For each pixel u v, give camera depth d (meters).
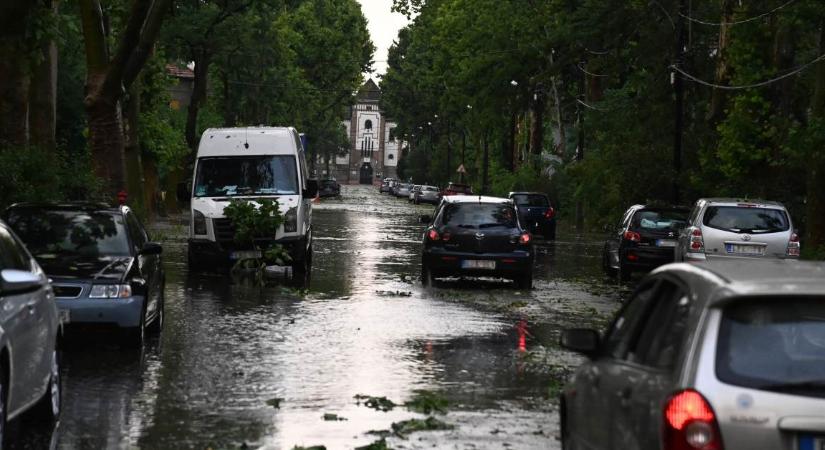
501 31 140.12
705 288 11.92
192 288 49.25
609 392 13.46
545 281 57.28
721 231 50.84
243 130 60.09
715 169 82.44
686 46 100.56
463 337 34.91
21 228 32.53
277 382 26.41
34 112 62.81
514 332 36.38
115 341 32.88
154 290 33.88
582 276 61.47
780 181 75.12
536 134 156.88
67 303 29.86
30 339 19.33
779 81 74.50
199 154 59.44
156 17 63.34
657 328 12.81
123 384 25.95
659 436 11.12
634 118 103.88
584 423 14.88
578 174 111.25
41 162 47.53
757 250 50.66
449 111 193.25
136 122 99.88
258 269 52.62
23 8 45.78
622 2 105.06
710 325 11.39
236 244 57.03
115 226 32.78
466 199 52.94
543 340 34.59
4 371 17.73
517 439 20.55
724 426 10.80
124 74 64.50
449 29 168.25
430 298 46.41
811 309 11.52
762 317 11.45
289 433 20.92
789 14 66.06
